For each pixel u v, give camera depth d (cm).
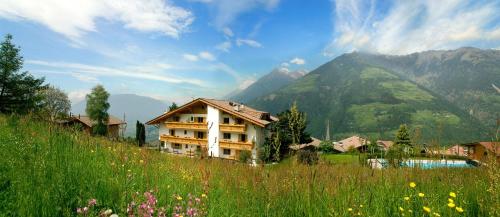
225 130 4700
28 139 588
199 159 859
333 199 434
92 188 388
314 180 507
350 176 529
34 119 796
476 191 457
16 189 348
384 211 398
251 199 457
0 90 3594
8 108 3453
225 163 919
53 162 454
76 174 425
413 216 388
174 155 922
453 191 462
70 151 550
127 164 531
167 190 454
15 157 463
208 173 514
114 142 696
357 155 656
